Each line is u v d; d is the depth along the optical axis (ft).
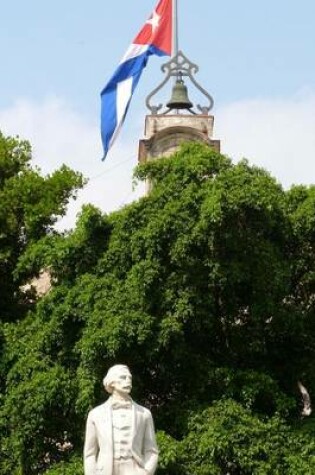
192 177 90.48
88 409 83.30
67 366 90.12
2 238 110.22
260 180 88.94
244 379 87.35
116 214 93.09
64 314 89.30
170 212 87.15
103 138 135.03
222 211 84.89
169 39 138.10
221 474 83.97
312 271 94.84
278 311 90.84
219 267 86.53
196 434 83.46
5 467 92.89
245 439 82.43
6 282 109.40
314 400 91.81
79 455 85.61
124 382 54.54
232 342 92.38
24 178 112.47
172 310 86.53
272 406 88.38
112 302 86.38
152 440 54.85
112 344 83.46
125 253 89.61
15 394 87.66
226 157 91.97
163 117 149.48
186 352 87.81
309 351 94.07
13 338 95.40
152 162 94.94
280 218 91.15
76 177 115.03
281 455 82.99
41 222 109.60
